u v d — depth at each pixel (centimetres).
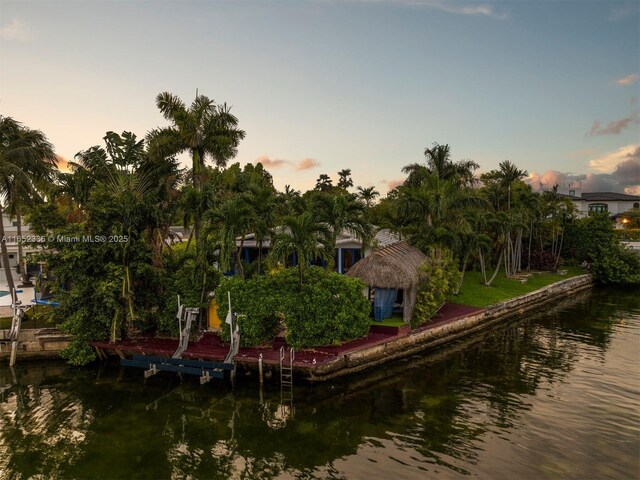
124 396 1883
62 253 2248
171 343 2320
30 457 1392
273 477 1275
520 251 5522
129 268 2275
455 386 2000
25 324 2470
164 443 1480
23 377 2125
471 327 3111
